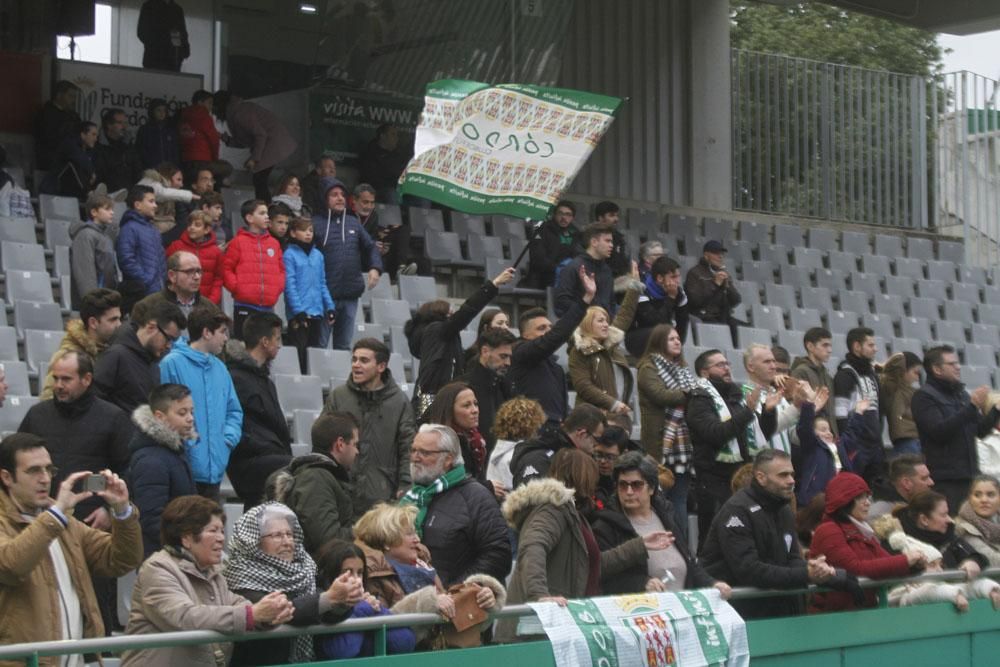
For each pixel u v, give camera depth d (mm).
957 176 34031
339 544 11344
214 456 13703
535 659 11625
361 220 23984
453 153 16484
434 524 12281
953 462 18625
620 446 13758
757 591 13422
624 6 31734
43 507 10633
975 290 31828
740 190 32750
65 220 23047
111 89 26953
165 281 19562
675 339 17016
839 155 33469
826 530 14320
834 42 54562
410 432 14273
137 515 10703
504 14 29031
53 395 12852
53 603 10461
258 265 19562
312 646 10953
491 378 15477
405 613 11258
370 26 28828
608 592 12867
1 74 26031
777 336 26438
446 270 26062
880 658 14375
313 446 12656
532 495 12273
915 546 15055
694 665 12648
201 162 24953
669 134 32156
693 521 17500
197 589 10438
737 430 16062
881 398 20797
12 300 20641
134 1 27672
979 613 15258
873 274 30750
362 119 28797
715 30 32594
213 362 13883
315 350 20188
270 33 28344
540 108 16734
